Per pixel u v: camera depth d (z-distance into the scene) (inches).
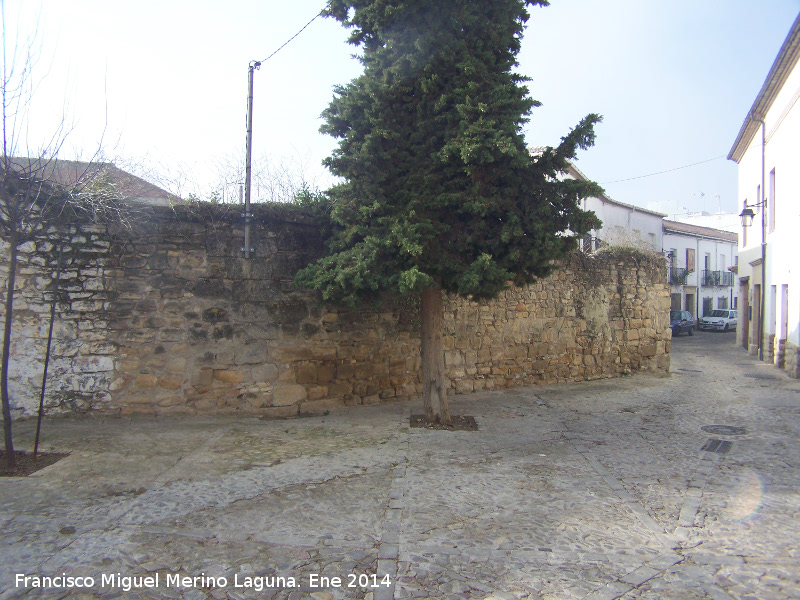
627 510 199.3
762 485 228.5
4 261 275.4
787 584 149.0
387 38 291.3
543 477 233.9
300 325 339.0
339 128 299.7
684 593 144.3
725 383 519.5
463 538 173.8
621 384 497.7
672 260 1364.4
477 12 297.4
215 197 330.6
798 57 552.1
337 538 171.5
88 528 171.5
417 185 290.7
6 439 216.5
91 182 289.3
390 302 379.2
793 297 569.9
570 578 151.1
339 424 313.1
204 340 312.5
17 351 280.2
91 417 291.9
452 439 290.2
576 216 282.4
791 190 576.4
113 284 295.4
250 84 322.0
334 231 321.4
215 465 235.3
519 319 465.1
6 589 137.6
